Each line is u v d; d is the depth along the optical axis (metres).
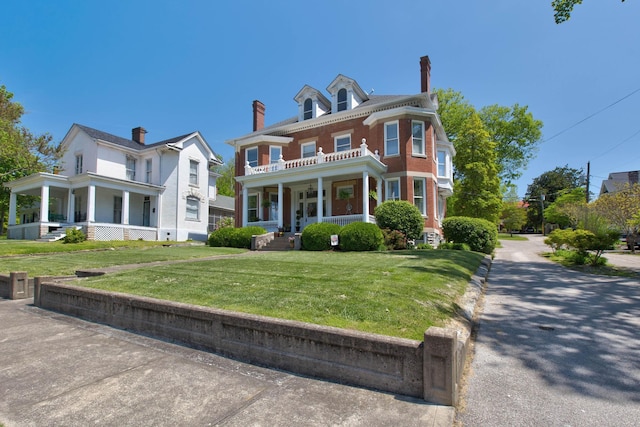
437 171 21.80
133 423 2.67
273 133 23.41
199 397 3.08
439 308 5.00
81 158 24.05
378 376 3.20
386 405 2.91
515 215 45.22
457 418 2.78
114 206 23.86
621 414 2.80
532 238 38.66
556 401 3.03
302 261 10.03
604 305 6.47
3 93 25.52
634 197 20.92
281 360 3.71
